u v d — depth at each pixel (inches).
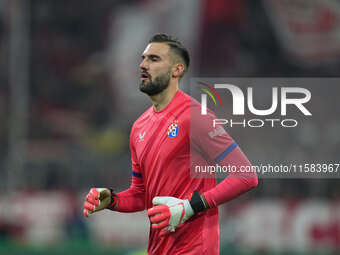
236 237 1608.0
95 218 1747.0
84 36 3324.3
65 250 1557.6
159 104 469.7
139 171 502.3
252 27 3048.7
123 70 2903.5
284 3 3075.8
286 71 3095.5
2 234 1775.3
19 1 2778.1
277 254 1581.0
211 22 2967.5
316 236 1588.3
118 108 2906.0
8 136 2645.2
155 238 468.1
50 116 3038.9
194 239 452.8
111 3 3073.3
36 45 3240.7
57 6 3282.5
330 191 1755.7
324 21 3073.3
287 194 1768.0
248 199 1737.2
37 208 1801.2
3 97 2903.5
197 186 454.0
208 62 2960.1
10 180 1982.0
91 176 1920.5
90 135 2790.4
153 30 2874.0
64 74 3208.7
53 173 1947.6
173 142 452.1
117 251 1533.0
